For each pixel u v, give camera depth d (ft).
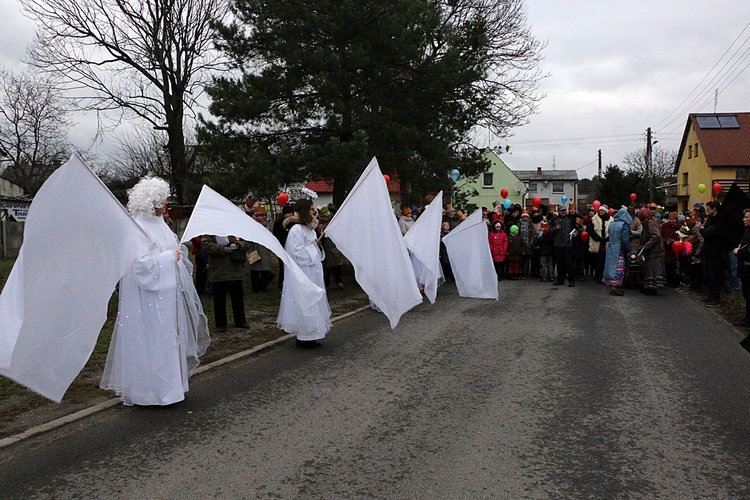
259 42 49.01
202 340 18.78
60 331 15.03
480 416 16.16
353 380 19.75
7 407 16.89
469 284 34.35
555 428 15.23
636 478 12.33
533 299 38.99
